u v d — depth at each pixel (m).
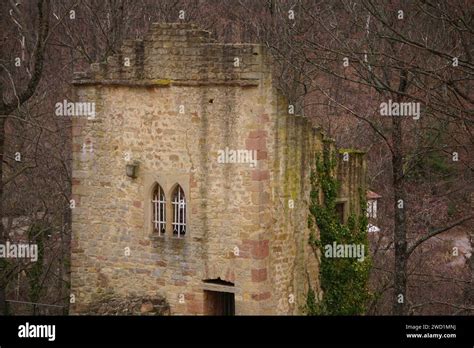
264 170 49.09
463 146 48.94
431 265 68.12
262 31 70.69
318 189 52.16
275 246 50.00
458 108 39.34
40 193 66.44
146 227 51.72
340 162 53.28
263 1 72.56
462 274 66.06
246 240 49.16
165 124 50.94
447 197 65.88
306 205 51.72
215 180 49.81
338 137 70.81
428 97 42.16
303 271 51.72
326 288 52.84
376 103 69.81
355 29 58.34
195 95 50.09
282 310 50.50
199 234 50.31
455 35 48.97
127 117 52.06
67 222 66.38
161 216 51.56
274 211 49.81
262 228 49.09
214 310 51.03
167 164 51.00
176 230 51.22
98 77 52.59
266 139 49.19
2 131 53.88
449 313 65.38
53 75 70.94
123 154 52.25
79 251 53.72
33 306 59.03
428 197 66.94
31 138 65.94
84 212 53.50
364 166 54.34
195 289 50.50
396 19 49.88
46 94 67.19
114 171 52.56
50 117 68.38
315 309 52.19
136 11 73.31
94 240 53.31
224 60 49.34
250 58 48.78
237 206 49.34
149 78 51.25
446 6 41.84
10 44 64.69
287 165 50.41
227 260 49.69
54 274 67.44
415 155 53.91
